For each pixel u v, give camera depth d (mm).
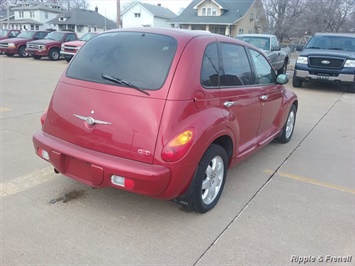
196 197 3209
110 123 2959
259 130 4559
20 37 22562
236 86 3748
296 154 5395
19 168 4262
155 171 2785
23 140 5316
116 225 3139
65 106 3242
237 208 3561
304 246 2971
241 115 3809
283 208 3609
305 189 4109
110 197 3637
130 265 2637
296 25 43562
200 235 3051
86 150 3068
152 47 3146
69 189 3766
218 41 3574
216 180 3510
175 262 2689
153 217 3301
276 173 4570
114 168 2844
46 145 3246
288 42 46844
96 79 3170
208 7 45812
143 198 3652
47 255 2697
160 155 2820
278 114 5195
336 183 4332
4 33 25391
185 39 3186
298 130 6871
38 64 17672
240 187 4070
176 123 2854
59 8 76062
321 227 3281
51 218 3195
